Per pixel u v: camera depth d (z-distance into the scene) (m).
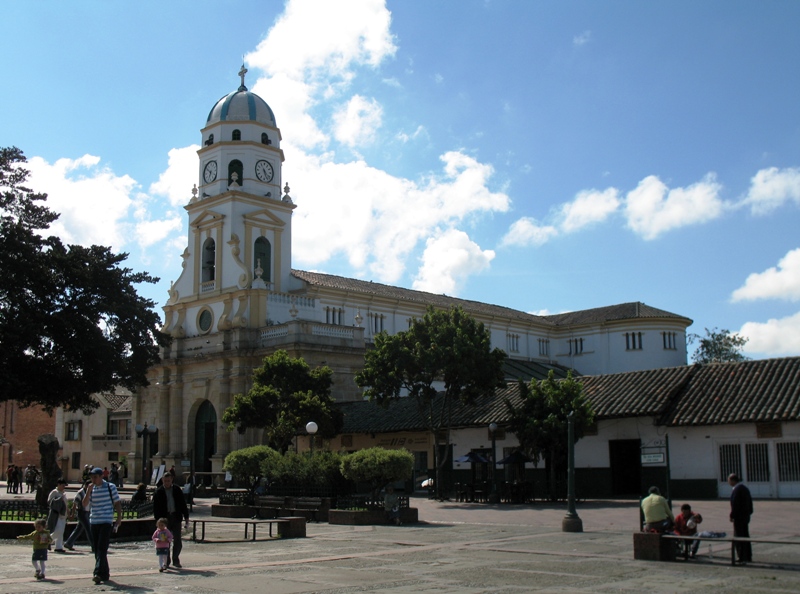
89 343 38.62
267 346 54.62
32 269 37.53
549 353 85.62
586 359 84.12
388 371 41.50
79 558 19.03
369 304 65.62
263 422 44.22
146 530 23.58
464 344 40.03
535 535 23.16
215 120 63.22
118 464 62.34
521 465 40.19
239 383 55.53
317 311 60.44
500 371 41.09
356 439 47.84
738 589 13.77
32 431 77.12
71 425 74.62
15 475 53.59
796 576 15.33
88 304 39.88
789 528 22.98
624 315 82.88
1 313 36.84
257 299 57.22
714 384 37.03
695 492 34.78
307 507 30.05
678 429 35.69
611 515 28.80
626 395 38.16
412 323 42.75
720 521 24.94
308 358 53.31
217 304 59.81
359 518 27.66
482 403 43.62
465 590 13.81
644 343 81.25
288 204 63.16
